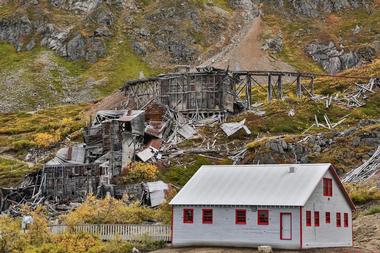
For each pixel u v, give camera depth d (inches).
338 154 5305.1
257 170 3356.3
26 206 4778.5
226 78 7180.1
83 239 3262.8
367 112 7180.1
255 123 6515.8
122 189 5093.5
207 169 3481.8
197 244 3161.9
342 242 3270.2
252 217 3048.7
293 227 2940.5
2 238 3186.5
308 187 3058.6
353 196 4106.8
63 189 5378.9
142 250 3166.8
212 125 6609.3
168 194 4685.0
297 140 5590.6
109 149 5708.7
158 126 6210.6
